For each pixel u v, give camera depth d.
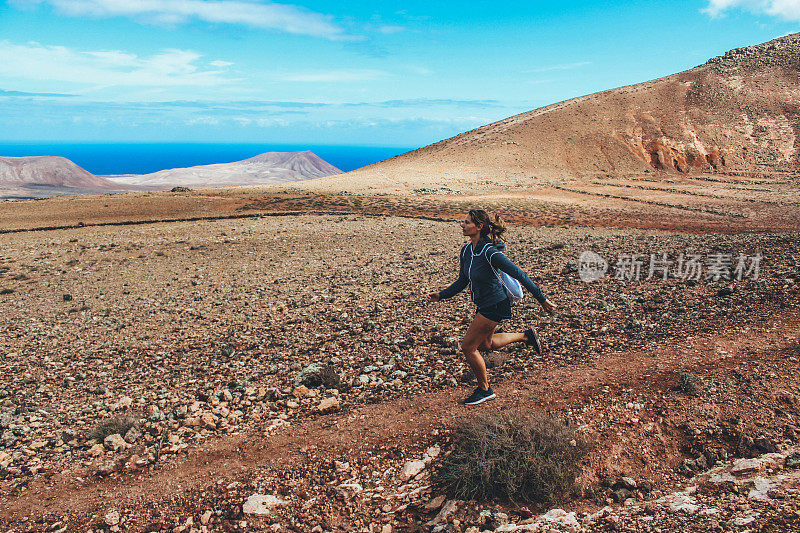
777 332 6.11
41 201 46.75
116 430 5.39
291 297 13.38
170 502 4.07
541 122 100.88
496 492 3.83
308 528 3.63
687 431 4.33
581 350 6.57
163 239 27.14
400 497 3.95
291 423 5.38
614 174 80.56
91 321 12.27
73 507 4.05
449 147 100.38
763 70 111.50
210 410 5.98
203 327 10.97
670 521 3.14
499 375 6.03
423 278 14.66
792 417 4.23
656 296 9.29
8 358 9.33
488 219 4.77
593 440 4.26
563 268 14.09
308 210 42.53
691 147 86.75
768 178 76.81
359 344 8.36
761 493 3.28
